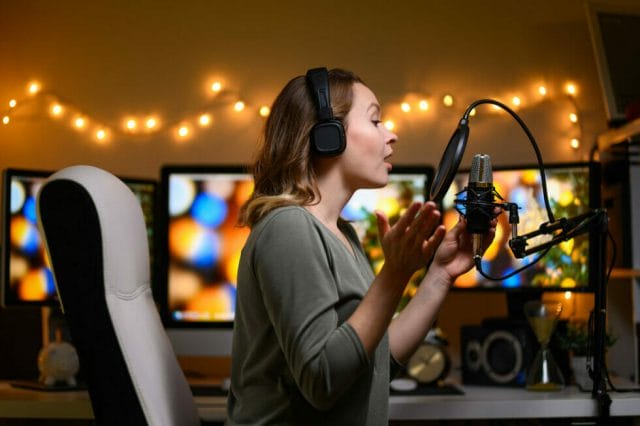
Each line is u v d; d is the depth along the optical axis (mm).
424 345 2281
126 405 1307
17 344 2561
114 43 2773
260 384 1300
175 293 2482
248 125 2734
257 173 1439
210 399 2092
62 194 1312
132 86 2762
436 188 1333
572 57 2717
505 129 2701
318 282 1208
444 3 2746
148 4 2777
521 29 2732
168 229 2492
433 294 1508
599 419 1961
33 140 2760
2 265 2414
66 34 2781
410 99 2721
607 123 2689
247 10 2762
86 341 1303
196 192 2498
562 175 2379
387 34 2742
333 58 2742
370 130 1402
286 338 1191
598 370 1493
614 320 2486
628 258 2385
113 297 1320
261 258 1240
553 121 2701
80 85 2768
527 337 2295
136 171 2742
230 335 2469
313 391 1167
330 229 1378
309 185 1375
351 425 1275
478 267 1368
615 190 2473
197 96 2752
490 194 1363
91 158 2752
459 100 2723
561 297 2604
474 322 2643
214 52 2756
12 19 2793
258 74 2746
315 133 1361
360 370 1176
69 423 2361
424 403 1967
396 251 1156
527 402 1961
